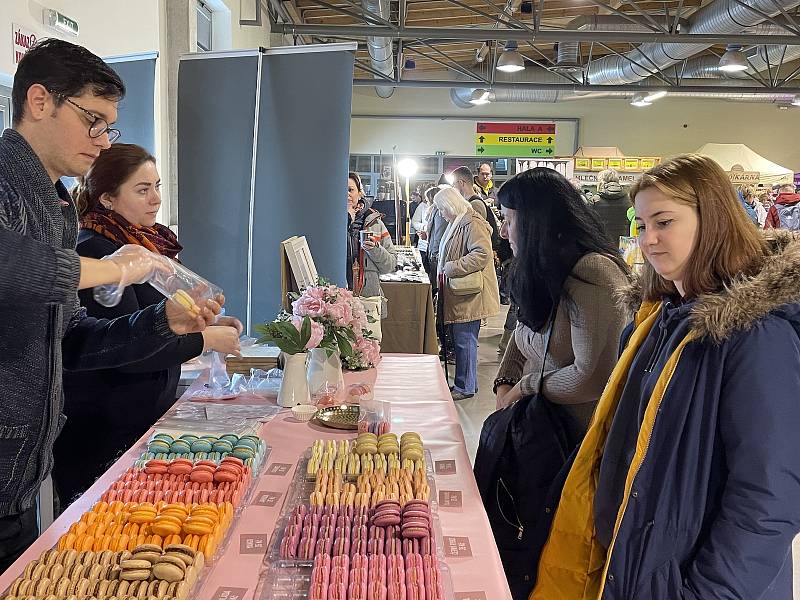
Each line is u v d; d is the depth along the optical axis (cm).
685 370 116
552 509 160
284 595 105
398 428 182
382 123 1329
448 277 456
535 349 190
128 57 330
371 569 108
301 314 200
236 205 311
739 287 111
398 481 140
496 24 920
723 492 113
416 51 1017
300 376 197
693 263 122
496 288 471
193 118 310
